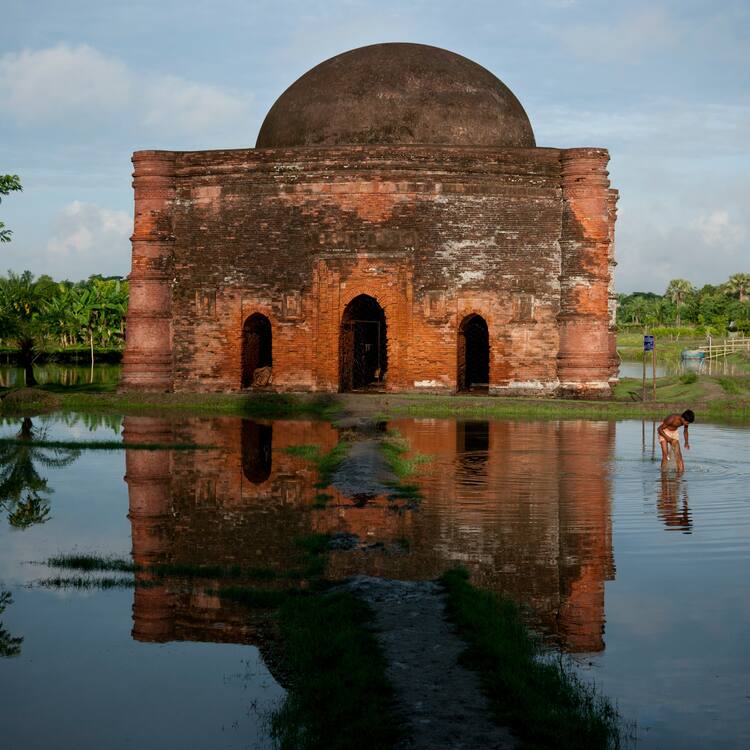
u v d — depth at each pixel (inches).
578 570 318.3
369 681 221.0
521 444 607.2
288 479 490.9
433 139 917.8
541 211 888.3
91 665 248.1
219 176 909.8
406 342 888.3
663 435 510.6
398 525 381.1
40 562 341.4
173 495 454.0
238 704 225.8
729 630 262.4
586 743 194.5
